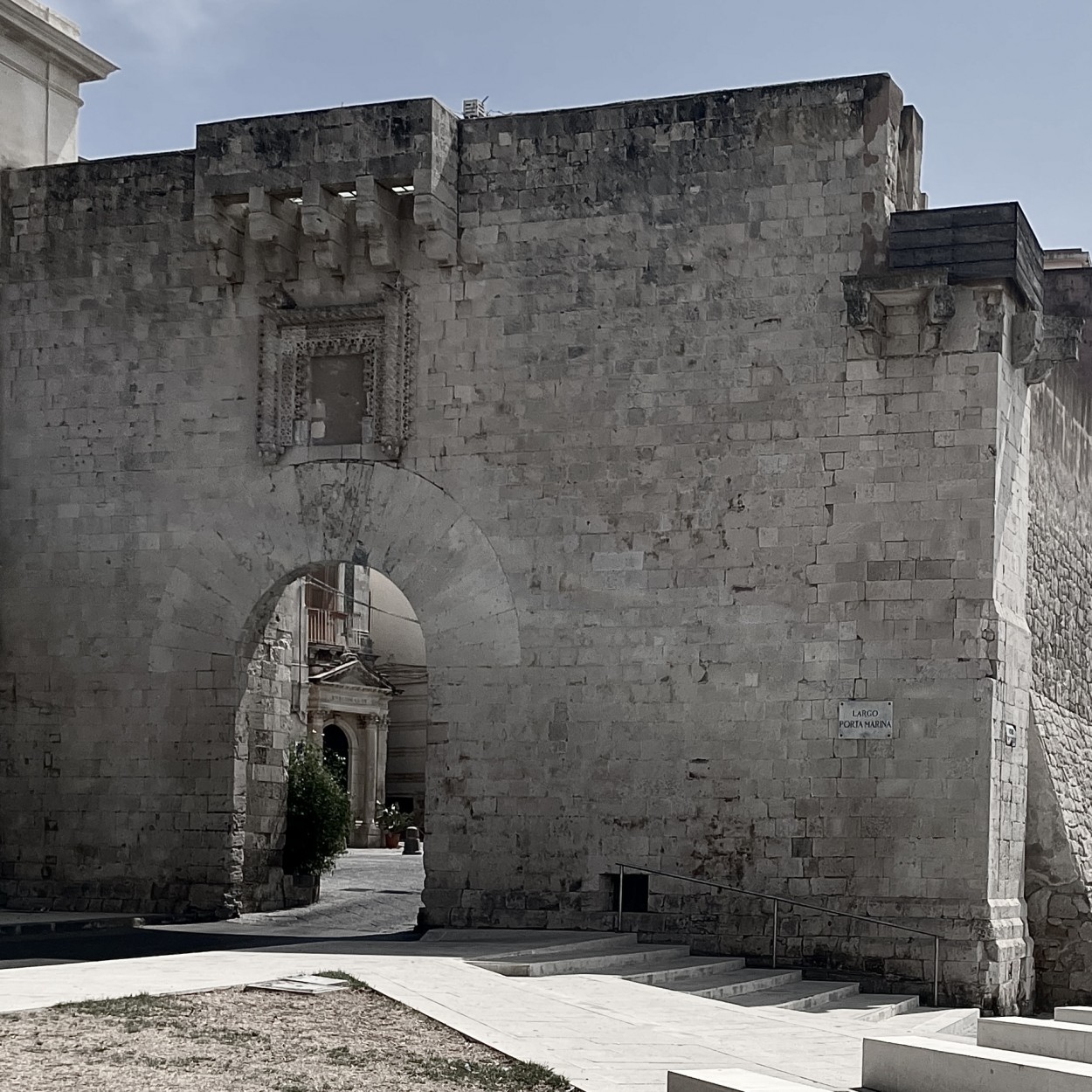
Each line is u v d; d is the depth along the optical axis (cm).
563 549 3002
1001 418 2831
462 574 3053
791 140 2931
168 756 3219
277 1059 1512
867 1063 1521
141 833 3222
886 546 2830
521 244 3069
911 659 2797
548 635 2994
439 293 3114
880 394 2856
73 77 3606
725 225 2956
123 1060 1474
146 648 3244
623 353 2995
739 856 2850
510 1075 1481
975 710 2759
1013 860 2877
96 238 3338
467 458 3069
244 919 3212
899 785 2780
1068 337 2958
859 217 2884
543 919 2936
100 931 2944
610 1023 1833
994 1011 2692
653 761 2916
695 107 2992
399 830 6844
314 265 3194
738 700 2880
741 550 2903
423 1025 1731
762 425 2911
